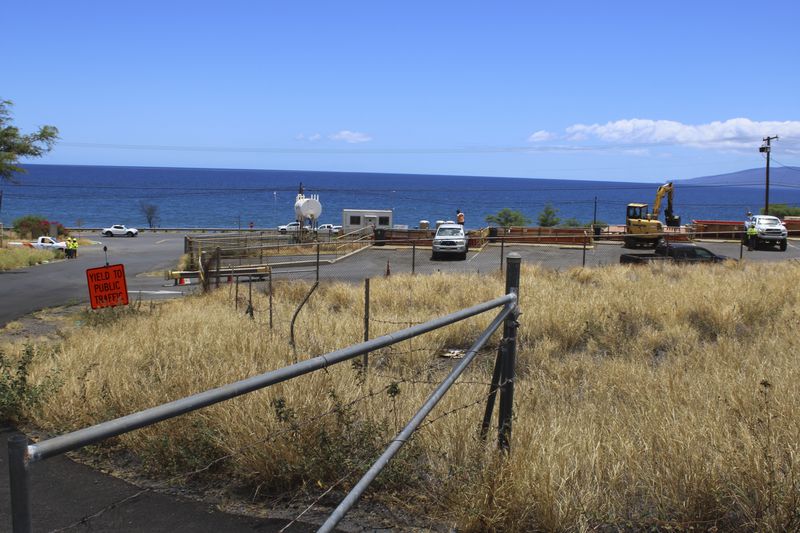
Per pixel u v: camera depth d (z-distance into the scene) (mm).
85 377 6926
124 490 4645
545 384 7559
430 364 8992
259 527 4055
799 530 3699
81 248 54031
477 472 4230
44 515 4215
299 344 9609
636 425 5395
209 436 4801
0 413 6531
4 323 16844
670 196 49312
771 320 11375
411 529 4008
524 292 14961
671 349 9570
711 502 3982
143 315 14570
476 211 182375
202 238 45219
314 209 52469
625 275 20875
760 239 39281
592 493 4055
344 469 4477
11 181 39438
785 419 5102
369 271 31000
